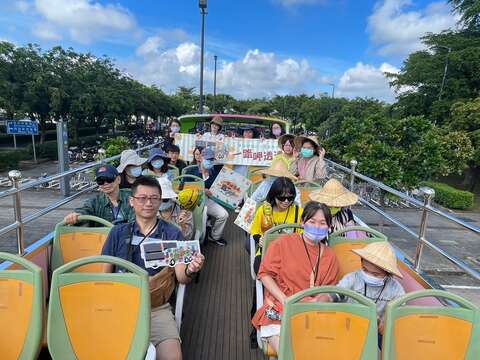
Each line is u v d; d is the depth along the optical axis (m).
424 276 3.39
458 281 8.71
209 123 8.72
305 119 49.62
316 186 5.20
